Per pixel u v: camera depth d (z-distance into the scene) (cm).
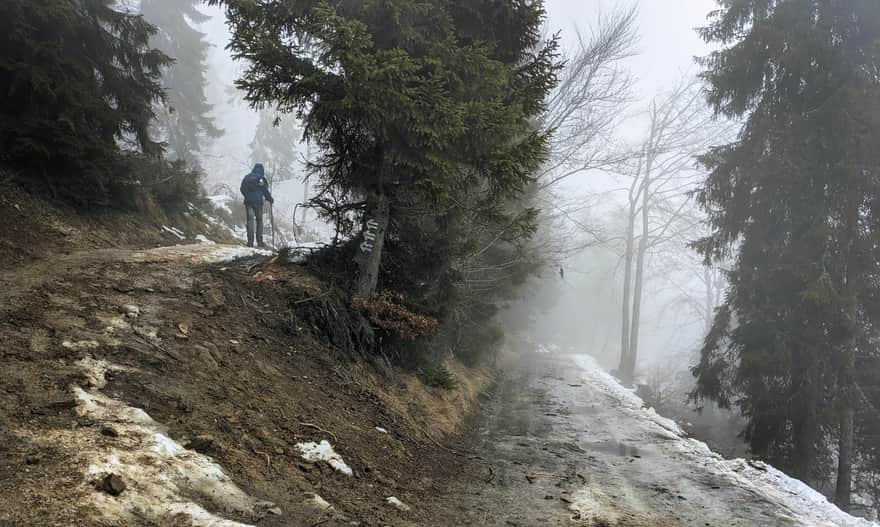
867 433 1149
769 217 1219
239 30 647
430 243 878
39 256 642
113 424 325
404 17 669
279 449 414
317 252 838
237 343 557
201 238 1260
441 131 639
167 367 442
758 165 1207
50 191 842
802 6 1214
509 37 828
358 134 768
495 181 766
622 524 466
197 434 367
